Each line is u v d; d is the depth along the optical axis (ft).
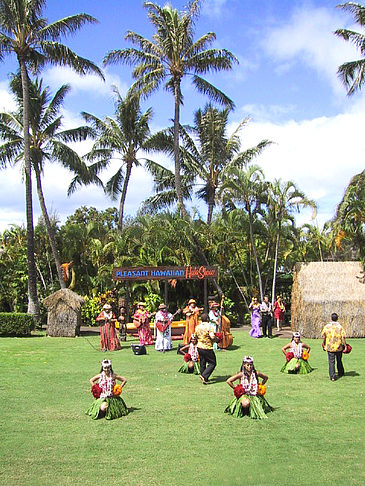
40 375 35.09
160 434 21.67
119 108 92.58
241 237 77.20
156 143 93.04
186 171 98.58
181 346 46.44
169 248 78.07
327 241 95.50
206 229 80.18
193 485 16.42
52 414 24.93
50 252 86.12
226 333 48.96
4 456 19.16
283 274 86.58
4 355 45.29
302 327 59.16
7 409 25.89
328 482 16.52
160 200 100.78
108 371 24.80
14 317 62.28
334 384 31.55
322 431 21.90
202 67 80.84
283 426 22.68
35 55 74.54
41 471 17.69
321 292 59.93
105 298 76.59
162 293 78.07
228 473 17.34
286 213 72.23
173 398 28.09
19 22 69.67
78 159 78.48
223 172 85.56
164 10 78.79
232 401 24.81
